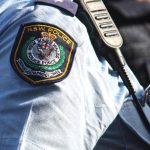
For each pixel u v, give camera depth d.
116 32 2.92
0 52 2.38
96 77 2.63
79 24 2.61
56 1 2.55
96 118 2.58
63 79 2.32
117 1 3.58
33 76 2.28
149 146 2.93
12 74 2.30
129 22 3.58
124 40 3.55
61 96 2.31
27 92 2.28
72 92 2.37
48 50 2.32
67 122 2.32
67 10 2.55
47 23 2.38
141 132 2.93
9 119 2.27
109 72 2.86
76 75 2.40
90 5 2.91
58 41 2.36
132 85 2.90
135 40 3.54
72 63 2.38
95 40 2.87
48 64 2.30
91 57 2.68
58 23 2.42
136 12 3.58
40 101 2.28
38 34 2.34
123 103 2.92
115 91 2.81
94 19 2.88
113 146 2.87
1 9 2.53
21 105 2.27
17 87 2.29
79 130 2.38
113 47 2.87
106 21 2.91
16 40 2.34
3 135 2.25
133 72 3.48
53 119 2.29
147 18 3.61
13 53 2.32
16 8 2.48
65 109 2.32
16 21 2.43
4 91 2.31
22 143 2.21
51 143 2.26
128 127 2.91
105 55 2.89
